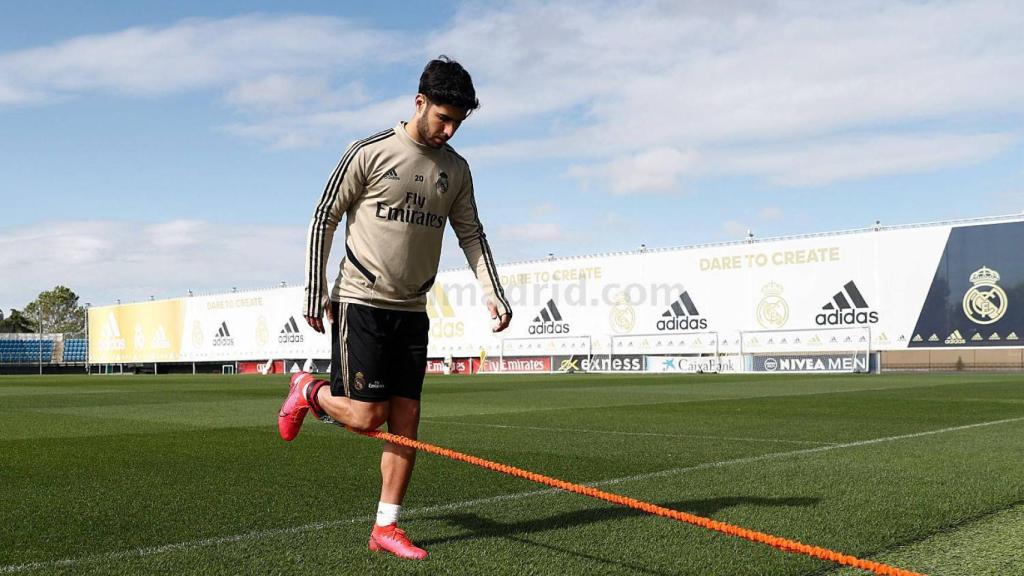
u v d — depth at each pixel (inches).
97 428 363.3
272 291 1831.9
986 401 486.6
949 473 209.5
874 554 132.1
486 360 1494.8
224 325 1948.8
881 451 256.5
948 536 143.3
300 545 139.9
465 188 145.3
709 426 350.9
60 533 150.4
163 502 180.4
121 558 132.1
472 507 170.2
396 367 137.7
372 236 133.4
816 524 151.3
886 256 1100.5
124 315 2237.9
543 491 187.9
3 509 173.6
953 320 1050.7
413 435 137.9
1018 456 241.8
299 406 147.2
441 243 139.9
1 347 2519.7
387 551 134.3
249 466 235.5
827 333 1143.0
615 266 1343.5
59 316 3941.9
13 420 411.2
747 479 203.8
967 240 1043.3
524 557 130.7
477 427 358.3
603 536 144.2
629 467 228.2
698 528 149.7
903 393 576.4
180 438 316.8
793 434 313.6
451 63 129.3
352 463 240.8
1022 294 1003.3
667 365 1283.2
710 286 1248.2
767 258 1196.5
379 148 132.3
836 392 601.0
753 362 1197.7
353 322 134.4
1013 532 145.6
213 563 128.3
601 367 1354.6
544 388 735.1
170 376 1406.3
